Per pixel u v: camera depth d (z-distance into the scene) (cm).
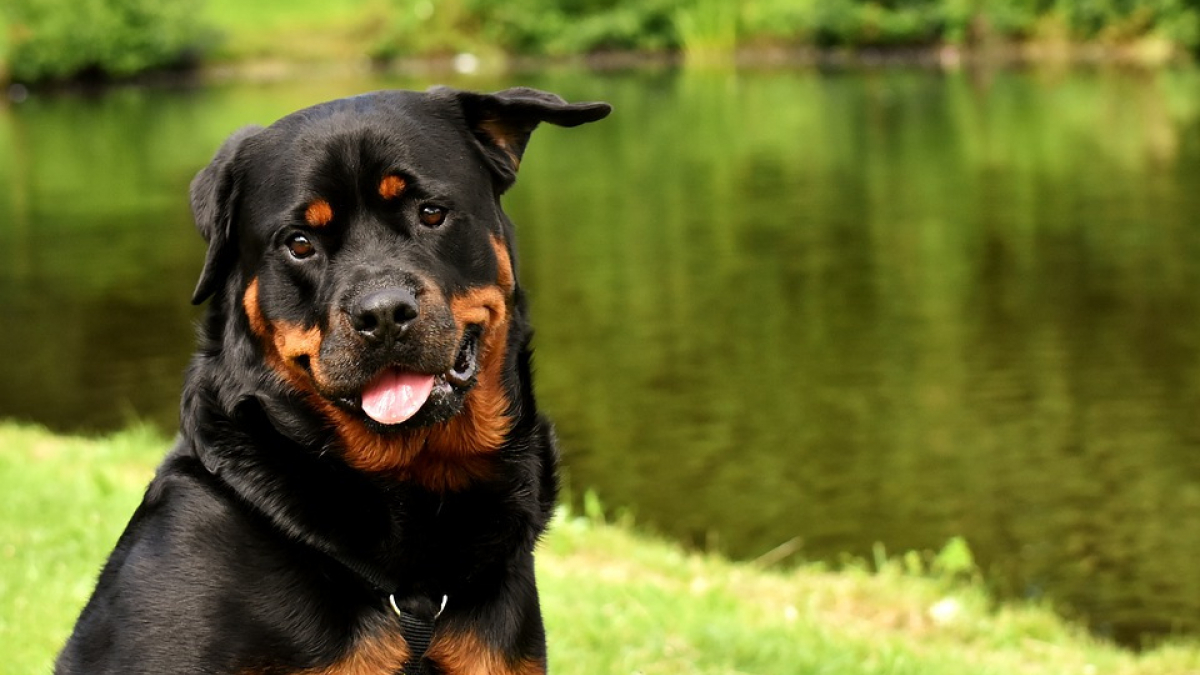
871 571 902
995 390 1302
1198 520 986
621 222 2244
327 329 398
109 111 4219
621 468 1105
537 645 420
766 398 1291
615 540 851
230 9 5681
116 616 388
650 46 5556
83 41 5088
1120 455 1120
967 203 2317
